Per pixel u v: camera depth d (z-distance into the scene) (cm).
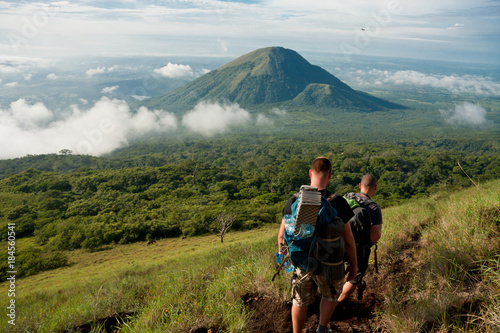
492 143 19562
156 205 5853
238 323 234
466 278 226
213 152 18350
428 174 7356
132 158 17575
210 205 5591
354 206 246
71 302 480
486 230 264
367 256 244
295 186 7406
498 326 170
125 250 3616
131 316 320
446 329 182
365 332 215
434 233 318
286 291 267
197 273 436
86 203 5938
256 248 634
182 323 247
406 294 238
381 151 13800
